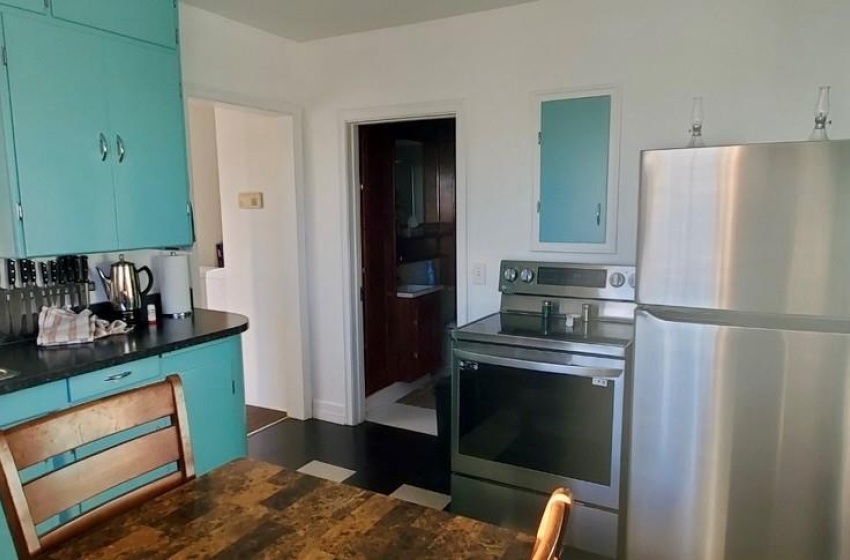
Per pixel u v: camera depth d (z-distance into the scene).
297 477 1.47
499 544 1.18
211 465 2.65
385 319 4.29
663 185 2.02
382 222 4.20
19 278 2.42
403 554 1.14
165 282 2.89
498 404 2.58
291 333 3.91
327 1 2.94
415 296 4.32
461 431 2.68
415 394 4.55
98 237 2.44
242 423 2.82
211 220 5.09
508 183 3.17
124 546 1.17
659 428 2.11
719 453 2.02
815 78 2.49
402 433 3.76
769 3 2.53
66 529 1.25
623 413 2.30
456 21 3.21
